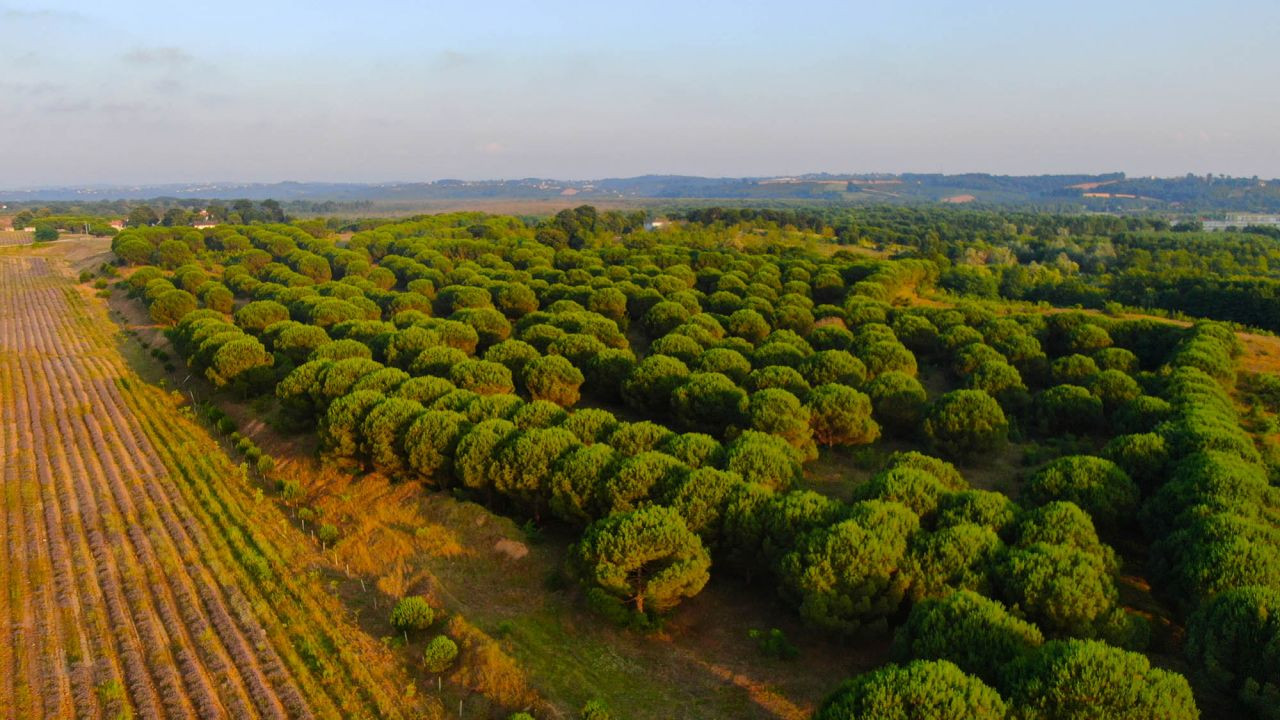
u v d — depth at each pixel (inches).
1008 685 839.7
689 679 1072.2
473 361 2208.4
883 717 777.6
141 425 2145.7
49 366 2797.7
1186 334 2674.7
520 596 1295.5
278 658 1128.2
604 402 2428.6
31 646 1143.6
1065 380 2390.5
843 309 3356.3
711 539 1305.4
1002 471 1878.7
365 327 2785.4
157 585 1312.7
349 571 1385.3
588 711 959.6
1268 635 904.3
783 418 1801.2
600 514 1407.5
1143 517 1407.5
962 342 2758.4
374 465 1711.4
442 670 1091.3
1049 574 1058.7
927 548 1159.0
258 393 2370.8
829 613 1085.1
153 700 1029.2
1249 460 1526.8
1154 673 812.6
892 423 2080.5
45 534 1497.3
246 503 1669.5
